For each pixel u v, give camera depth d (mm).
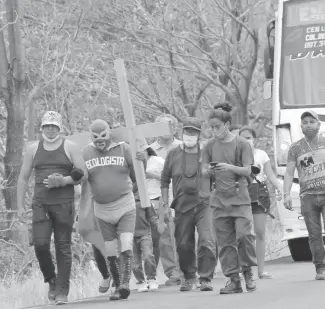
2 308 31609
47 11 53562
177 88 62906
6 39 53750
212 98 66125
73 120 51406
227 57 63469
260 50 65938
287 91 48375
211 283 35312
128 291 30734
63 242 31016
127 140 31594
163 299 30359
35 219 31016
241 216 31031
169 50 60719
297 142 35031
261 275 37531
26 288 36406
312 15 49000
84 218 31703
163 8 61094
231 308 26562
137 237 35938
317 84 48156
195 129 32750
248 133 38188
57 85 51625
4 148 55469
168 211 33750
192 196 32781
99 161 31141
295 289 31453
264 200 37406
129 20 59969
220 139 31297
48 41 51562
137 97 61750
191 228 33219
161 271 43781
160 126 31406
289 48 48938
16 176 48906
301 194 35000
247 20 65000
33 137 50594
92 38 57094
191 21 63000
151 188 37844
